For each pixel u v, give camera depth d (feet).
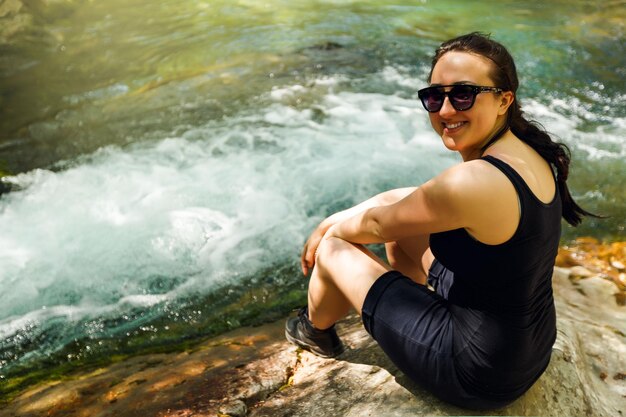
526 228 5.82
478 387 6.61
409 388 7.63
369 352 8.77
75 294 12.04
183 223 14.02
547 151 6.46
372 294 7.20
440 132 6.55
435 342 6.75
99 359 10.39
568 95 19.93
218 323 11.19
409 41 24.26
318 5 28.76
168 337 10.89
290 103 19.58
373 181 15.66
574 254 12.82
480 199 5.72
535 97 19.84
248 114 18.93
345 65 22.17
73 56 23.47
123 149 17.25
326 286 7.99
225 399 8.21
